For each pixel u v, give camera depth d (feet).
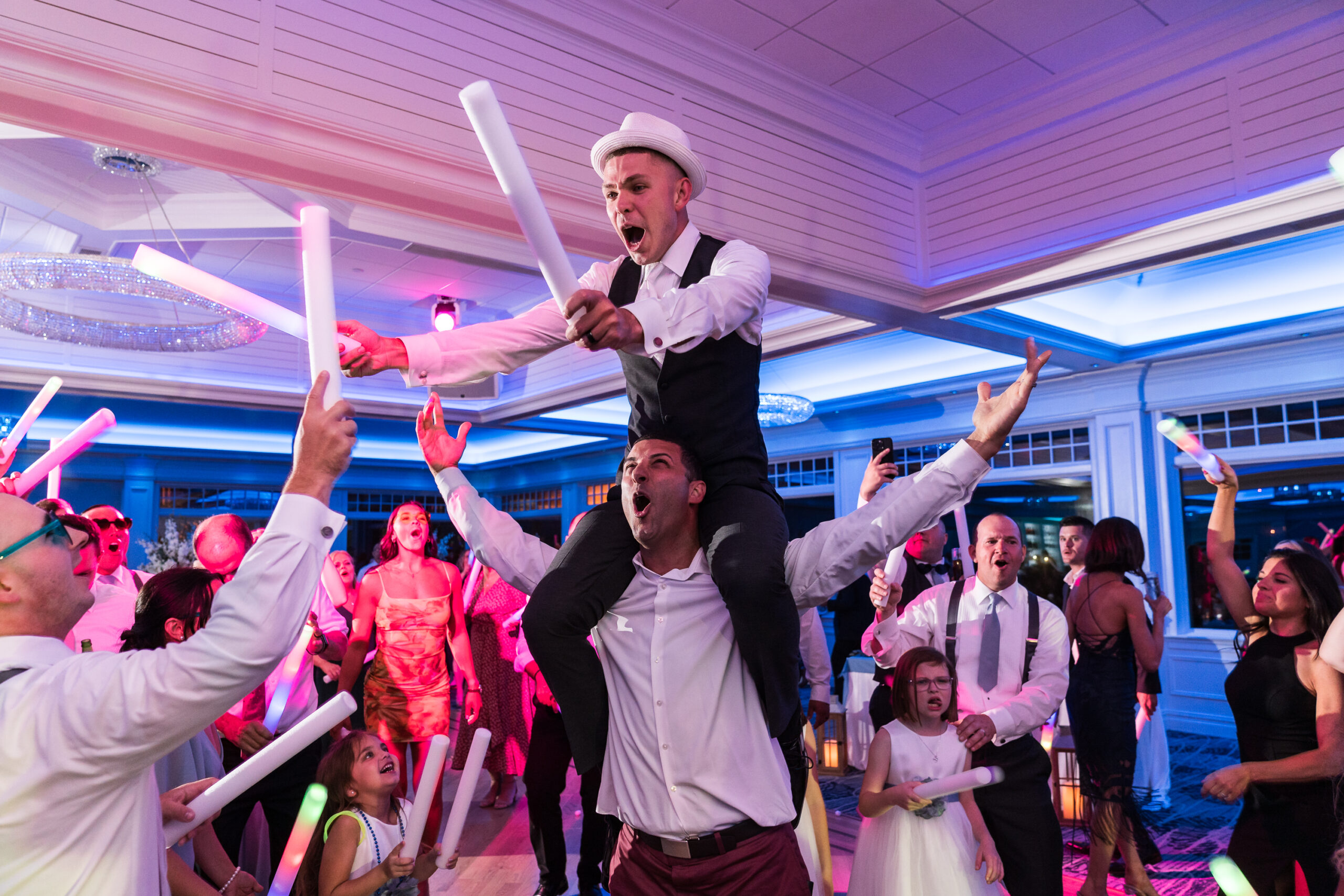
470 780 4.81
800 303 16.70
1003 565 9.51
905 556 13.52
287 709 9.50
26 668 3.56
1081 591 12.34
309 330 3.50
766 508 4.73
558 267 3.29
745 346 4.91
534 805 11.72
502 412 30.40
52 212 16.44
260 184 12.82
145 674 3.28
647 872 4.85
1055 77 14.98
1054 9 13.04
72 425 34.40
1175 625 24.20
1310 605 7.68
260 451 41.04
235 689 3.36
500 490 49.01
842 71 14.76
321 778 7.72
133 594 9.32
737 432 4.91
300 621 3.49
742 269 4.44
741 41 13.92
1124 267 14.65
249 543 10.19
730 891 4.64
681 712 4.68
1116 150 14.62
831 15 13.17
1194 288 22.45
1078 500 32.81
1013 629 9.48
